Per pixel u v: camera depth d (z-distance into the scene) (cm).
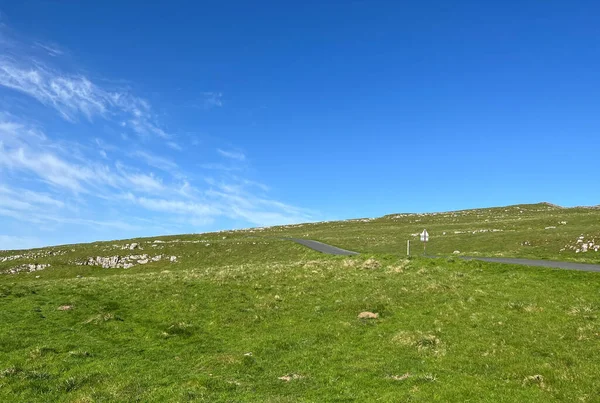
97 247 11825
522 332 2214
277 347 2319
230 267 5384
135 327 2786
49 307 3275
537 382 1630
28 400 1742
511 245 7338
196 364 2114
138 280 4356
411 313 2773
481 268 3862
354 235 11325
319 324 2698
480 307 2728
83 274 9562
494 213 15712
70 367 2102
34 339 2536
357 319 2748
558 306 2578
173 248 10531
